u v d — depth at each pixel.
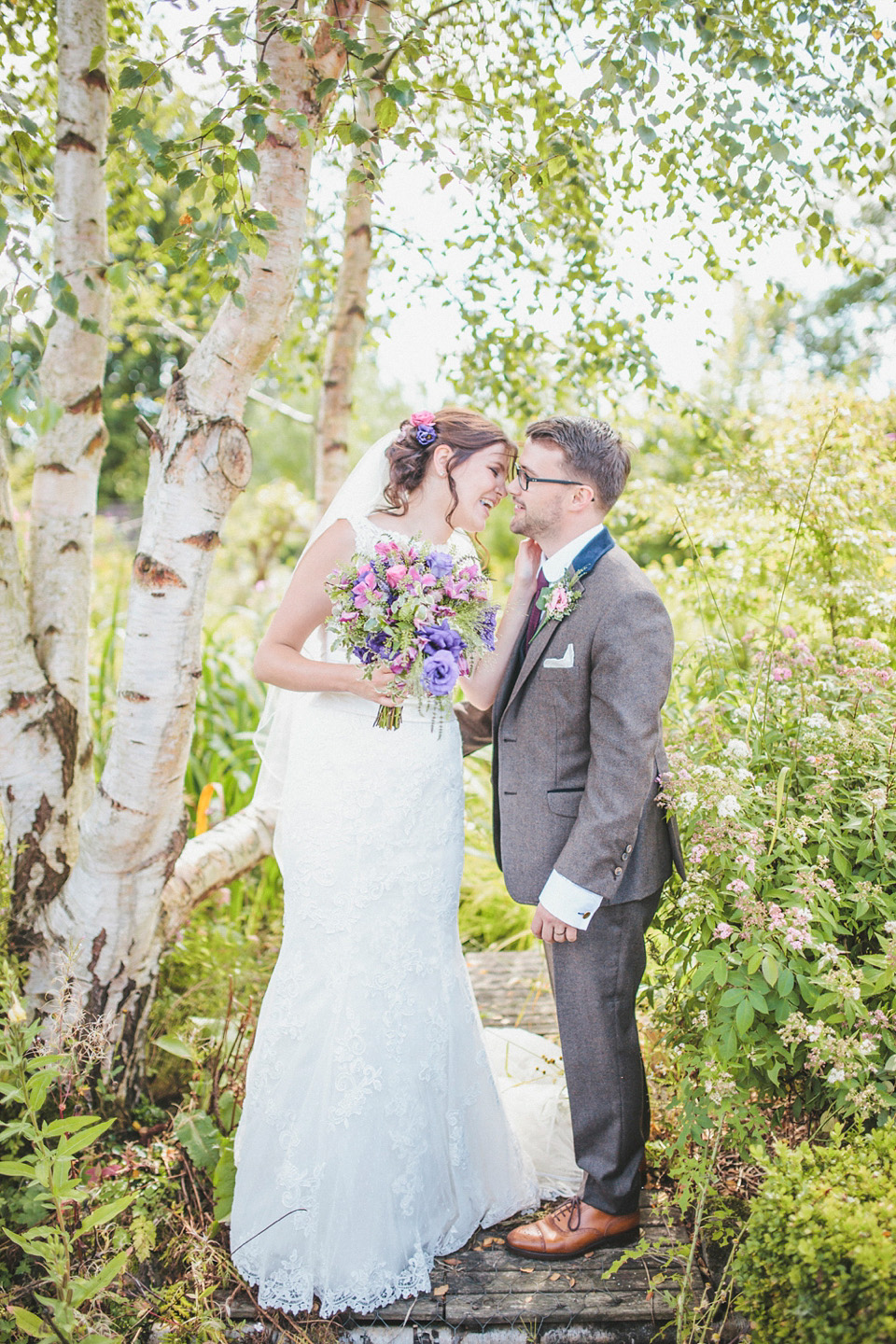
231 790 4.18
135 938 2.57
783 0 2.66
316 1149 1.99
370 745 2.04
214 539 2.50
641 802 1.91
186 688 2.50
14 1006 2.15
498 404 4.10
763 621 3.47
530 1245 2.09
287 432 14.70
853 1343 1.40
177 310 4.18
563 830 2.03
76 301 2.01
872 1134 1.77
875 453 3.40
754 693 2.55
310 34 2.08
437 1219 2.10
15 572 2.55
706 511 3.57
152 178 2.40
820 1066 1.98
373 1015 2.00
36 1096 1.79
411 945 2.04
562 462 2.02
